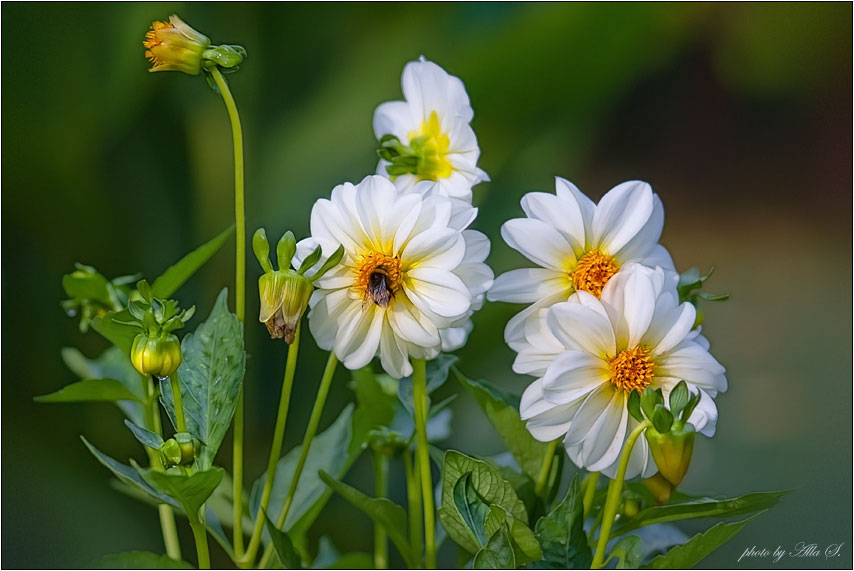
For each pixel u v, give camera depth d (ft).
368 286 5.10
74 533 7.39
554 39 8.75
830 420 11.03
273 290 5.07
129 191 8.25
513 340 5.15
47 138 8.04
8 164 7.99
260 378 7.79
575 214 5.16
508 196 8.79
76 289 5.53
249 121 8.44
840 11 13.57
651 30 9.23
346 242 5.14
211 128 8.30
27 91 7.99
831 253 14.25
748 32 13.80
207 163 8.32
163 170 8.31
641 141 15.31
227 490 5.71
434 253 5.10
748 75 14.35
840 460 10.11
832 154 15.06
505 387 8.45
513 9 8.99
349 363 5.16
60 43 7.99
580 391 5.05
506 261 8.57
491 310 7.87
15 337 7.90
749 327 12.92
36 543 7.35
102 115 8.11
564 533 5.11
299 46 8.79
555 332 5.06
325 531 6.63
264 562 5.34
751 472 10.11
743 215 14.97
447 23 9.02
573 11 8.72
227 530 6.62
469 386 5.35
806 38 13.87
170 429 6.62
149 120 8.24
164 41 5.24
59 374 7.98
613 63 9.11
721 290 13.61
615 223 5.18
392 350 5.18
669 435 4.97
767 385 11.71
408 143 5.49
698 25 13.35
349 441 5.54
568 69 8.91
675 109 15.20
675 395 4.99
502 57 8.77
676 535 5.44
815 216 14.88
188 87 8.20
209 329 5.25
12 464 7.63
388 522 5.30
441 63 8.91
